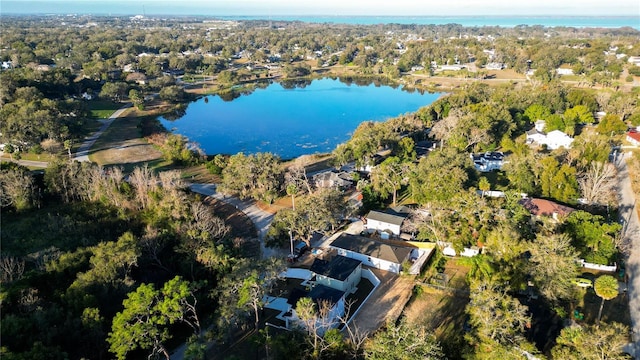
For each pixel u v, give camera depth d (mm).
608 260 68500
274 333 57625
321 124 187625
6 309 53688
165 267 73375
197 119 196000
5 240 79375
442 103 172500
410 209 90125
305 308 50844
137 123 178250
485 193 93000
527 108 158375
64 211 93562
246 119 196000
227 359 46969
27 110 135500
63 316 54156
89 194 98062
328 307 57781
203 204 97438
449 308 62844
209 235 75188
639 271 68562
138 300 51031
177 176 99000
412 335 46469
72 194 100250
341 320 55312
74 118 156250
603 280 55625
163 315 52688
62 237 80188
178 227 79000
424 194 89875
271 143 164375
